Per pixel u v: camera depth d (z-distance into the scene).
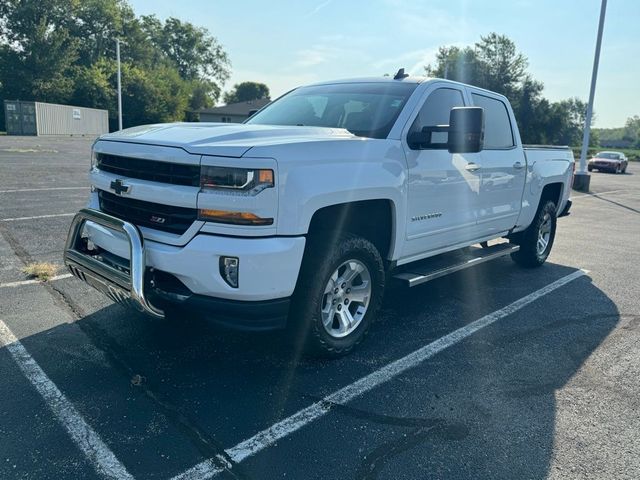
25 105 40.53
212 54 86.12
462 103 4.93
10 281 5.27
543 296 5.68
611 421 3.19
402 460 2.74
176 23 82.31
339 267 3.67
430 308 5.16
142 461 2.63
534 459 2.79
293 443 2.84
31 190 11.45
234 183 3.04
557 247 8.55
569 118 60.62
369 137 4.05
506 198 5.63
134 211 3.55
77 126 46.34
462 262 4.90
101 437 2.81
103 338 4.04
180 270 3.18
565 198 7.18
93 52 63.78
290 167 3.17
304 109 4.75
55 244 6.74
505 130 5.73
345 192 3.48
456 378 3.67
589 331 4.67
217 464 2.64
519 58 60.19
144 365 3.64
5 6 50.88
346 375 3.64
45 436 2.80
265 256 3.08
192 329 4.27
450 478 2.62
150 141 3.40
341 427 3.01
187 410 3.11
